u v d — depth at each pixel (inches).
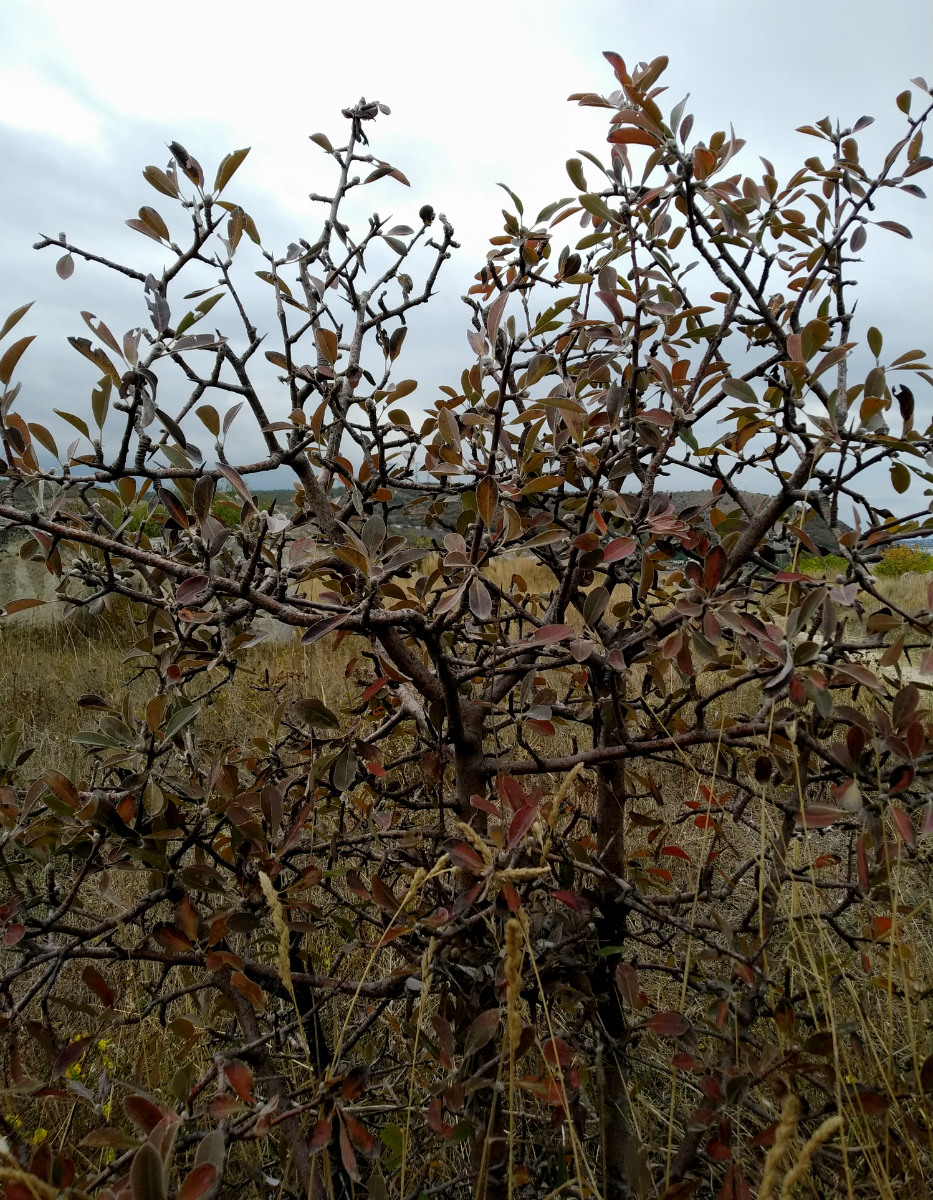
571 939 38.4
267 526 36.0
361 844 44.6
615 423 37.2
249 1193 40.9
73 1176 29.5
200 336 34.0
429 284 44.4
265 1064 36.2
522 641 37.1
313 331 37.3
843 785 33.2
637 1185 34.1
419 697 48.5
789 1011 33.9
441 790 41.6
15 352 31.1
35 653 152.2
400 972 37.6
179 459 33.6
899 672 34.3
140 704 97.7
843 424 35.4
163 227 34.6
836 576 33.8
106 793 36.2
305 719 38.3
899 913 36.4
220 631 35.4
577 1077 34.5
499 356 38.4
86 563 35.9
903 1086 33.7
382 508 45.7
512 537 36.7
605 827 42.9
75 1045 33.6
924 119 41.9
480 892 34.7
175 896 36.0
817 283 42.4
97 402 31.6
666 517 37.3
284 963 31.3
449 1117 42.3
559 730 76.9
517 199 45.2
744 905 60.5
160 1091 41.4
